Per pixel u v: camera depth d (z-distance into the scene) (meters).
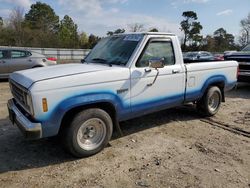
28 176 3.60
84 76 3.83
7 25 43.59
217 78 6.09
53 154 4.25
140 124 5.73
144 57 4.59
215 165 3.93
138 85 4.49
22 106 4.02
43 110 3.54
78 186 3.38
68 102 3.70
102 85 4.02
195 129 5.49
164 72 4.87
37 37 44.88
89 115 3.96
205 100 6.01
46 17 66.19
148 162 4.01
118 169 3.80
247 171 3.78
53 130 3.69
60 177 3.58
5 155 4.20
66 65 4.64
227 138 5.01
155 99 4.82
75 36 60.25
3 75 10.96
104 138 4.23
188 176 3.61
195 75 5.54
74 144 3.92
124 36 4.99
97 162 4.00
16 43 41.62
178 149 4.48
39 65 11.74
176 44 5.16
